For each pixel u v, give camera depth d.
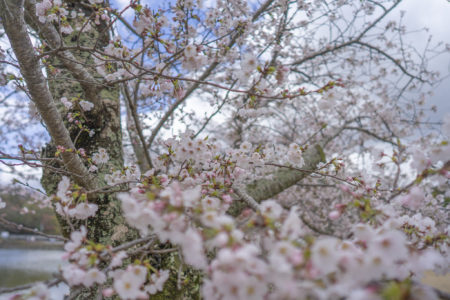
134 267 1.13
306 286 0.76
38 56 1.65
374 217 1.12
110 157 2.66
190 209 1.02
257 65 1.54
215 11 3.18
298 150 2.34
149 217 1.03
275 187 3.48
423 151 1.22
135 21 1.81
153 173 1.89
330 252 0.80
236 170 2.30
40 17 1.89
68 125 2.58
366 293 0.77
